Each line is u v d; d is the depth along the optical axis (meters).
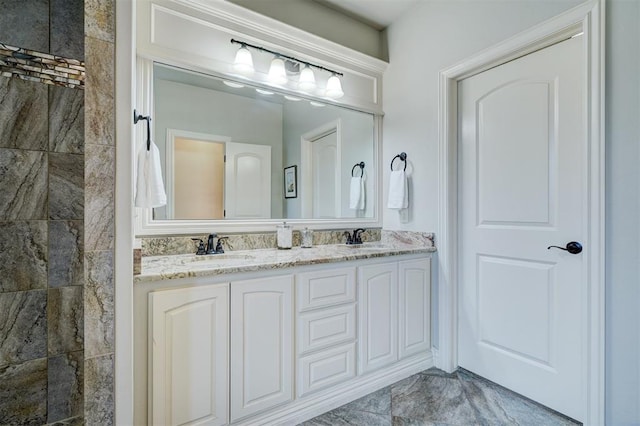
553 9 1.58
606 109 1.39
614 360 1.37
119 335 1.08
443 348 2.09
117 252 1.07
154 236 1.74
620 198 1.35
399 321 1.98
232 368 1.39
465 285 2.07
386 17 2.48
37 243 0.99
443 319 2.09
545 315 1.69
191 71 1.85
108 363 1.06
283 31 2.10
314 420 1.59
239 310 1.40
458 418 1.60
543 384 1.69
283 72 2.07
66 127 1.02
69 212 1.02
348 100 2.43
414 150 2.32
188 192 1.88
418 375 2.02
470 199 2.04
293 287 1.57
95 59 1.04
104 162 1.06
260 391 1.46
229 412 1.38
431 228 2.19
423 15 2.27
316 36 2.20
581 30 1.52
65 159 1.01
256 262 1.50
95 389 1.05
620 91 1.35
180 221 1.83
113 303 1.07
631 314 1.32
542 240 1.70
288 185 2.24
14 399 0.97
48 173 1.00
